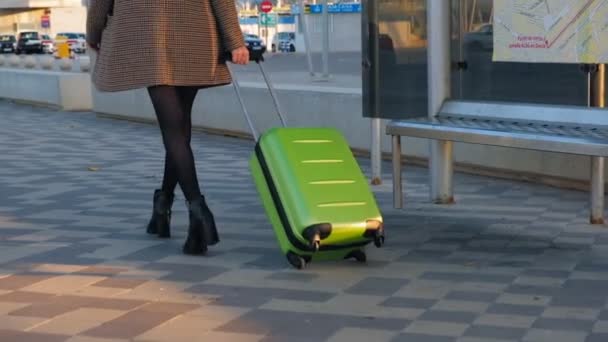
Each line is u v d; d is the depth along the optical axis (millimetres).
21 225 8188
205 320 5387
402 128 7965
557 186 9734
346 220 6219
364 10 10055
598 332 5090
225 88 15078
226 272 6449
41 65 27641
